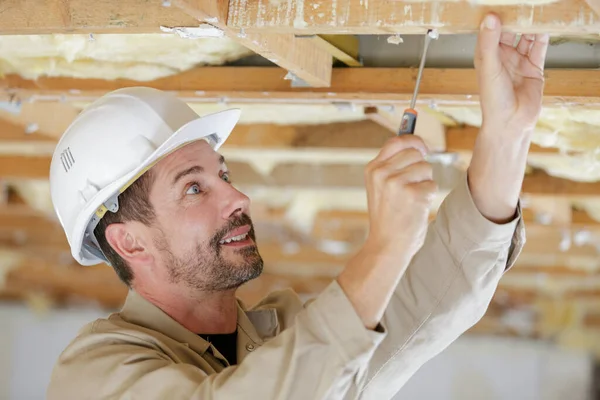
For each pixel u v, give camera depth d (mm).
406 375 1938
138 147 1926
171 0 1486
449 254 1833
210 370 1850
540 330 6168
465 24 1486
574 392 6102
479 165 1711
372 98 2340
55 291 6461
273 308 2090
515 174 1701
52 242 5730
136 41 2436
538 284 5887
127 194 1932
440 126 2906
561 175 3322
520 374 6227
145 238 1935
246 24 1628
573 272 5543
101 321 1909
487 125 1630
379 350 1906
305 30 1609
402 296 1909
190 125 1886
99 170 1937
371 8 1549
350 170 3766
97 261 2189
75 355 1816
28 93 2674
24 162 3980
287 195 4539
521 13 1448
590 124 2629
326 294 1465
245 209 1939
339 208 4645
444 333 1884
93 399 1697
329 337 1439
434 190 1423
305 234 5238
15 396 6547
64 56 2562
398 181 1425
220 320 1976
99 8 1726
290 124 3201
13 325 6598
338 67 2355
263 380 1453
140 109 1963
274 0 1613
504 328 6305
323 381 1427
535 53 1604
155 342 1817
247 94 2451
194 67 2537
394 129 2789
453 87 2266
